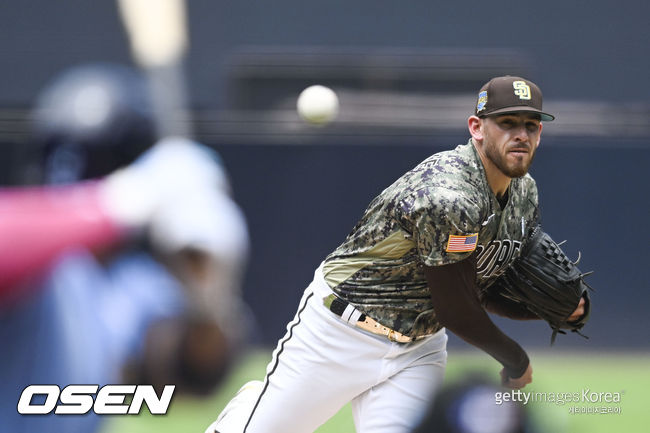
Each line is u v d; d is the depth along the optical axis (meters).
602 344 27.33
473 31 41.66
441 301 9.02
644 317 27.58
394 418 9.55
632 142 28.02
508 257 9.66
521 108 8.70
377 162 27.69
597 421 18.45
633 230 27.80
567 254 27.86
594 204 27.91
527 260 10.24
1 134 25.27
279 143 27.44
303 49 40.84
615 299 27.64
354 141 27.64
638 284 27.70
